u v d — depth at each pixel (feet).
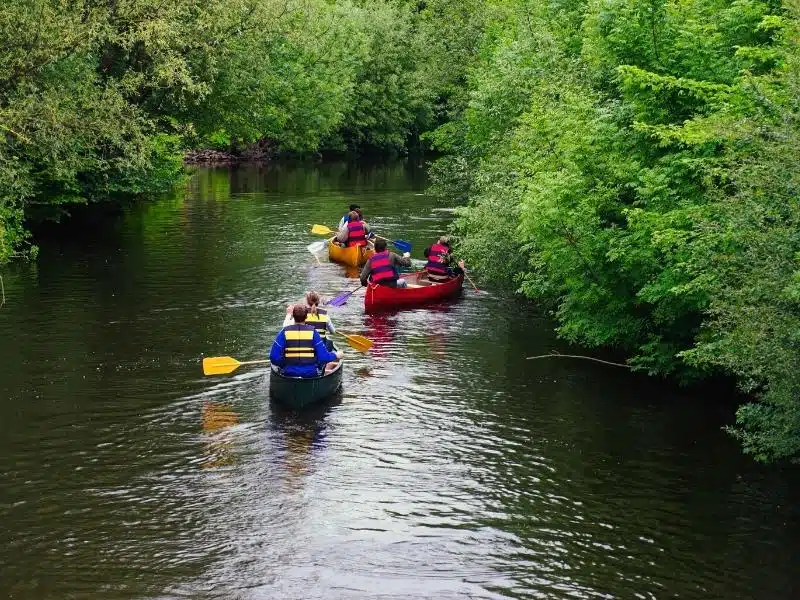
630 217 39.37
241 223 95.09
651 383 44.19
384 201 117.29
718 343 33.86
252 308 57.47
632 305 45.21
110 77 75.15
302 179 150.92
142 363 45.80
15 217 70.13
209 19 85.76
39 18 62.44
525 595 25.93
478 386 43.68
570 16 77.82
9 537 28.55
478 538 29.09
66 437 36.47
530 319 56.80
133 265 70.33
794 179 29.01
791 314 29.30
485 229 63.41
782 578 26.89
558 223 43.62
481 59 119.55
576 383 44.19
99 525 29.43
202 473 33.45
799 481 33.40
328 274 69.21
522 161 60.44
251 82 101.45
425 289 60.95
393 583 26.37
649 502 31.68
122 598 25.30
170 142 98.89
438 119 229.25
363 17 210.59
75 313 55.11
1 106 63.21
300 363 40.91
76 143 71.26
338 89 182.50
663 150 42.91
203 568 26.96
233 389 42.57
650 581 26.73
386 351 49.55
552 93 56.08
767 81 34.96
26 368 44.65
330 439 36.91
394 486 32.71
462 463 34.76
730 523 30.19
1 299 58.13
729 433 37.63
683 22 44.88
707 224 33.45
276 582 26.30
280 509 30.78
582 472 34.06
